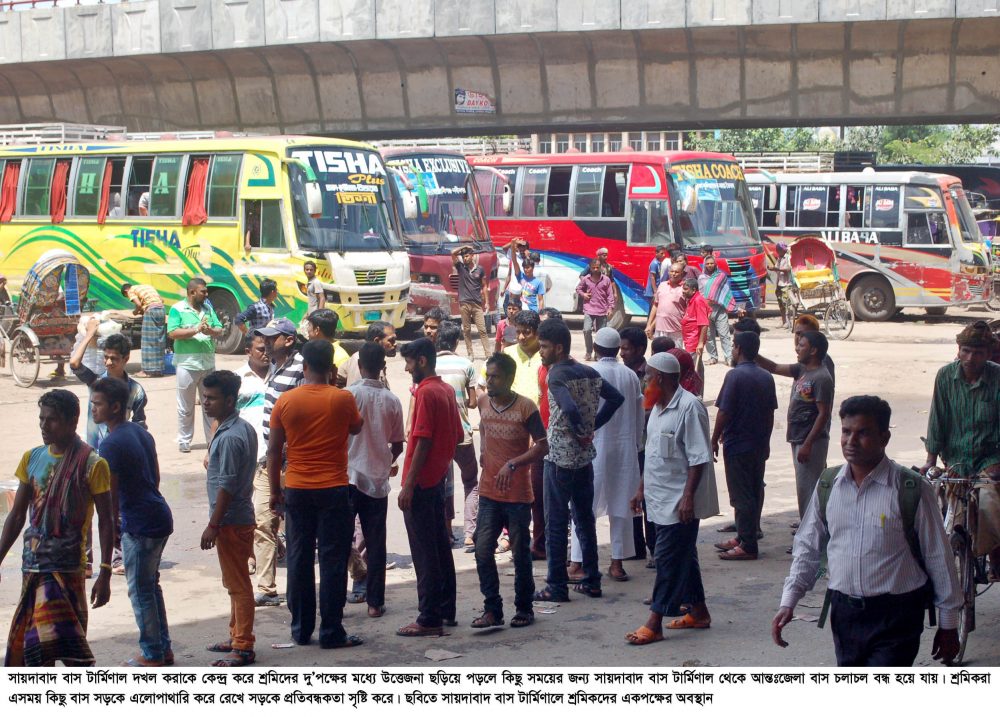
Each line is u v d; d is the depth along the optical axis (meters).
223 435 6.30
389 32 34.78
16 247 24.70
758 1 31.23
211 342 13.14
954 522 6.31
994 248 33.31
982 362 6.56
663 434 6.80
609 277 20.77
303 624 6.83
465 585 8.21
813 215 28.66
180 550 9.02
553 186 27.06
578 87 35.12
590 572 7.82
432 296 23.80
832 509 4.73
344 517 6.79
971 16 29.61
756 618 7.21
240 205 21.61
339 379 8.80
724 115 33.88
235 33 36.56
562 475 7.63
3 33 40.16
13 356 18.31
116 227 23.28
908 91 32.00
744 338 8.62
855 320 28.22
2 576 8.30
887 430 4.64
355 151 22.03
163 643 6.25
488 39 34.69
